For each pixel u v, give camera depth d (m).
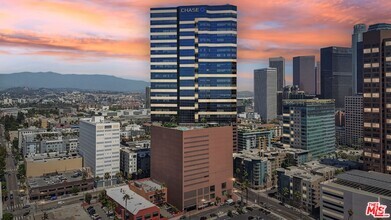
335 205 194.50
